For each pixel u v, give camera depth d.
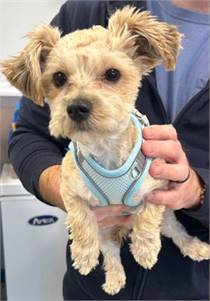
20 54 0.90
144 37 0.88
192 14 1.10
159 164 0.86
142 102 1.07
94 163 0.84
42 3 1.87
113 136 0.82
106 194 0.87
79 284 1.20
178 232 1.12
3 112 1.98
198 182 0.95
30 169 1.08
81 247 0.93
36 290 1.88
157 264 1.12
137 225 0.93
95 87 0.82
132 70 0.86
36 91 0.86
